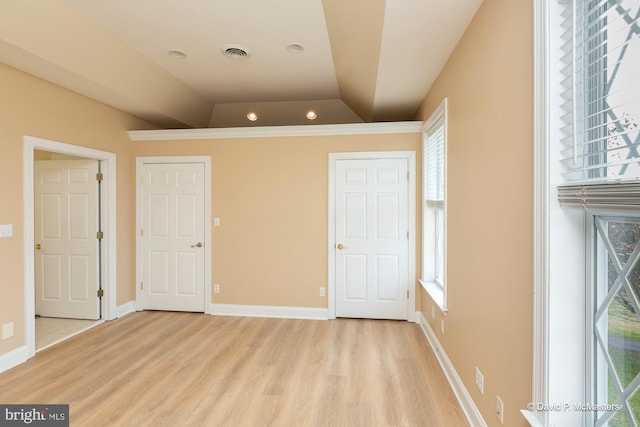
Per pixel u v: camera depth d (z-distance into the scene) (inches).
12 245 107.7
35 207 151.3
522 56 53.8
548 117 46.5
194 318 154.2
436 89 115.3
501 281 62.1
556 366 46.2
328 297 154.1
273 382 95.7
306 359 110.5
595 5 43.0
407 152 149.1
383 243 151.6
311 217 155.5
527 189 52.3
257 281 158.4
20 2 83.4
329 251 154.1
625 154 38.5
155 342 125.0
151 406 84.2
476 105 74.7
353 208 153.3
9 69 106.3
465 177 82.7
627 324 40.2
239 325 144.4
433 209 139.3
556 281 46.3
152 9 95.0
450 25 79.7
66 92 127.0
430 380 97.0
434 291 122.5
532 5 50.3
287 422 78.1
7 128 106.3
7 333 105.5
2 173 105.0
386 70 107.5
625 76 38.3
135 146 164.2
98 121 142.9
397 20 77.2
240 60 128.9
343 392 90.6
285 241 156.9
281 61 130.1
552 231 46.3
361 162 152.6
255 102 179.0
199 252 161.9
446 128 99.3
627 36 38.0
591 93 44.0
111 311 150.6
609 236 42.9
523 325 53.7
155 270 164.4
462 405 83.5
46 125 119.0
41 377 98.7
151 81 138.3
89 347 120.2
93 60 111.6
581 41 44.0
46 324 143.8
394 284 151.4
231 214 159.8
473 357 76.8
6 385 94.2
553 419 46.0
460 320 86.7
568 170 44.9
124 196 159.8
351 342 125.2
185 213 162.6
